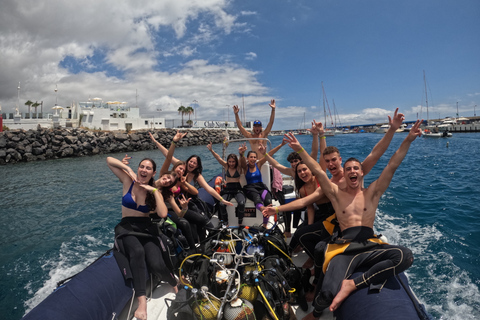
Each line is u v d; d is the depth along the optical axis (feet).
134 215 9.54
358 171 8.45
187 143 175.52
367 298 6.74
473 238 17.56
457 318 10.28
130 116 178.40
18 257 18.93
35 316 6.88
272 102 18.76
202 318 7.22
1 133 103.09
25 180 56.34
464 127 235.20
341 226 8.61
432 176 43.55
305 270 9.68
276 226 11.10
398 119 8.98
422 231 19.04
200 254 9.00
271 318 7.53
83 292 7.86
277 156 64.64
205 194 17.58
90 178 56.44
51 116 151.84
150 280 9.59
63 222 26.86
